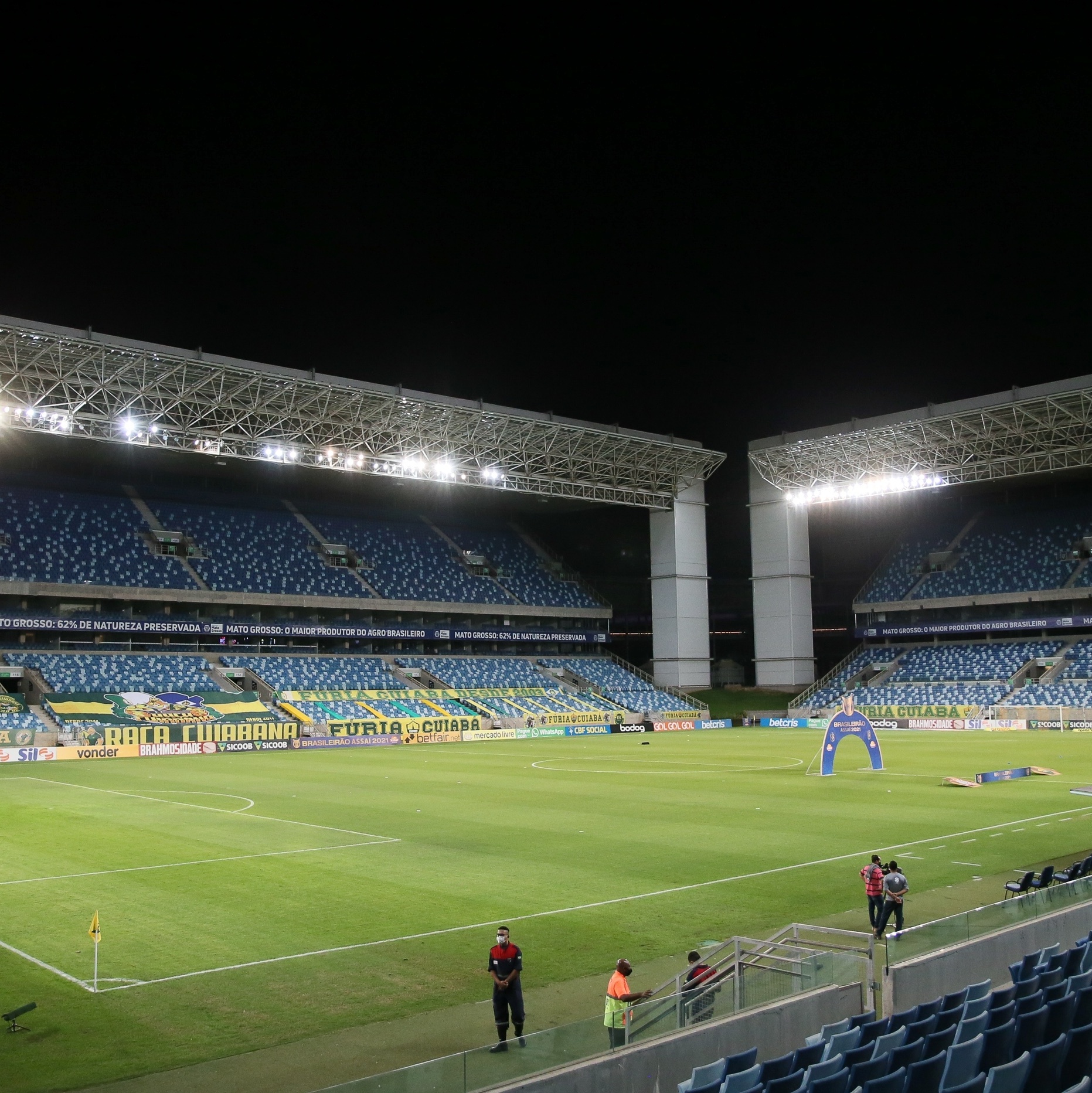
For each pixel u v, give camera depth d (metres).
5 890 22.62
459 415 73.50
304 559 89.56
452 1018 14.55
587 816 33.78
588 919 19.91
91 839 29.38
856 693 92.38
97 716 65.56
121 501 86.25
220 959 17.44
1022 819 32.38
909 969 13.17
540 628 100.31
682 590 95.75
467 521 107.19
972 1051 10.33
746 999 12.45
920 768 49.41
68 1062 13.05
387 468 77.06
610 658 104.88
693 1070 10.96
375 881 23.42
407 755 61.28
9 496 80.56
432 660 91.81
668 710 90.56
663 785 43.06
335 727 71.12
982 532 99.88
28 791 41.75
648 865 25.14
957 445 81.69
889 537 107.75
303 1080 12.42
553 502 102.69
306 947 18.06
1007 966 14.67
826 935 18.19
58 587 73.81
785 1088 9.62
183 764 55.69
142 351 58.25
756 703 94.38
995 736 73.81
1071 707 77.50
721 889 22.38
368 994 15.62
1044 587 89.62
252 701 73.19
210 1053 13.30
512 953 13.80
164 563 81.31
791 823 31.73
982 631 93.00
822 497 91.62
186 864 25.44
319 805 36.81
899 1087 9.39
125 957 17.55
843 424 83.75
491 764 54.50
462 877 23.77
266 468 89.62
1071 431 75.56
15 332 54.31
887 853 26.55
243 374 63.12
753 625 106.44
